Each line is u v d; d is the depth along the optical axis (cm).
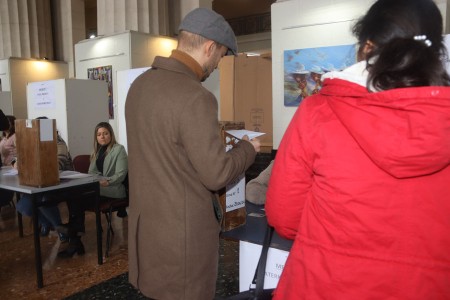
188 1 749
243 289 152
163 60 119
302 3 496
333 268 75
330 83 79
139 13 697
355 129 71
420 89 64
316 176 81
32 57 970
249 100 564
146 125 115
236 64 562
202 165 108
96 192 305
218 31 119
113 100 707
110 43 702
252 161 124
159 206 115
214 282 123
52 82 529
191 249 114
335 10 472
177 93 110
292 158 84
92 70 744
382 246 72
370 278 72
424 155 64
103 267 308
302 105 85
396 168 68
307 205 83
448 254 71
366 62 75
